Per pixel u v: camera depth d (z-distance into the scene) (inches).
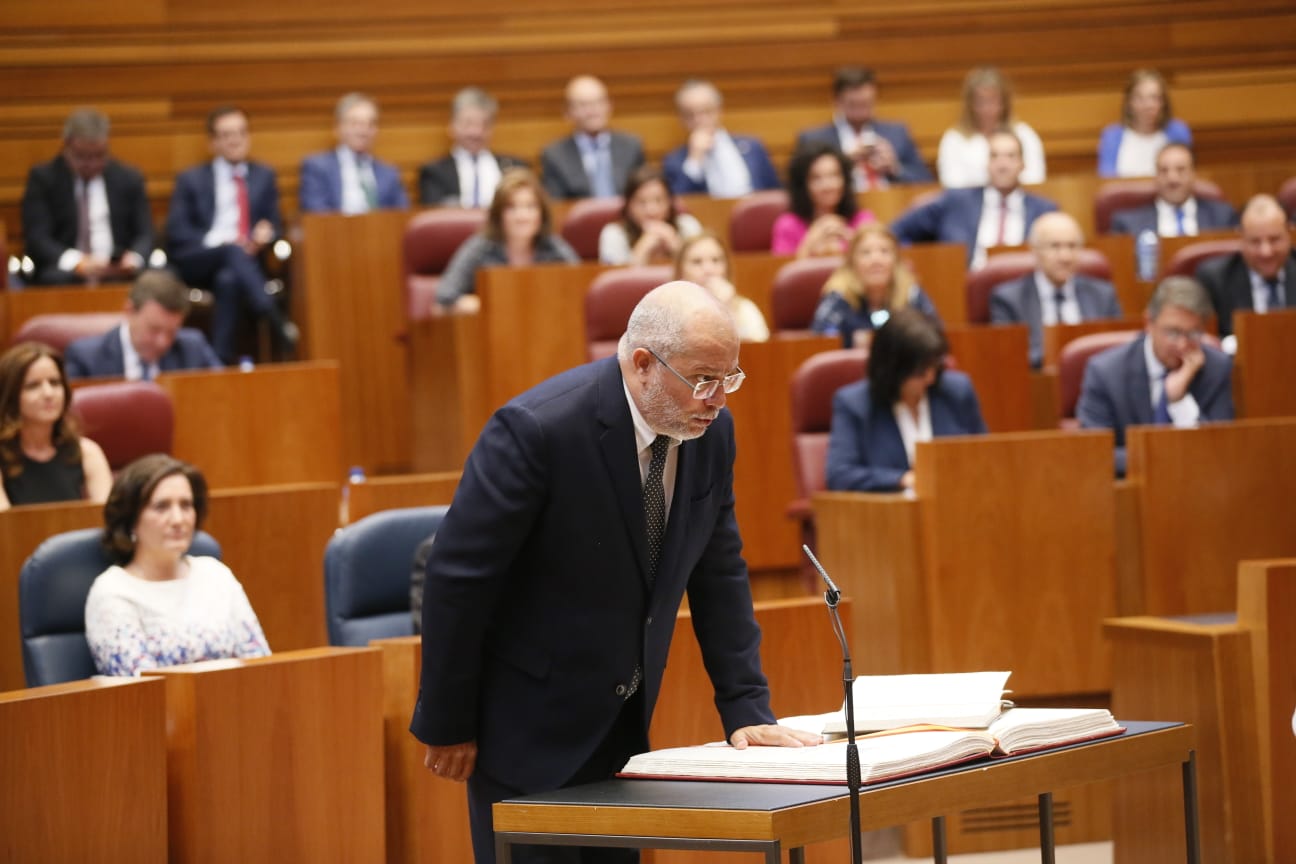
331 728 386.3
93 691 348.8
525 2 1032.2
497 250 745.6
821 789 254.5
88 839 346.3
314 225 829.8
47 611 423.5
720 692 305.1
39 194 862.5
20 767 336.5
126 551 431.2
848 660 256.1
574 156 960.3
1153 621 456.8
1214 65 1122.0
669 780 273.0
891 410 585.0
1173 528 533.6
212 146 904.9
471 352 695.1
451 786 406.6
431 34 1018.7
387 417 843.4
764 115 1071.6
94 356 641.0
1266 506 539.8
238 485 611.5
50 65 962.7
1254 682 433.1
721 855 413.7
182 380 601.9
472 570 280.5
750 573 652.7
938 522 510.3
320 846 383.2
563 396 285.6
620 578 287.3
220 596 439.8
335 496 526.6
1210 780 433.7
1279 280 734.5
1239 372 642.8
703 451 294.8
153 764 358.0
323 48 1001.5
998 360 670.5
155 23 977.5
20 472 518.6
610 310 669.3
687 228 818.8
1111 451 521.0
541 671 288.7
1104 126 1111.6
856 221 840.9
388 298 840.9
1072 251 740.7
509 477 280.1
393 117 1013.2
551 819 260.7
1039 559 517.0
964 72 1095.6
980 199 876.6
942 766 265.1
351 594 446.9
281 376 618.5
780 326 723.4
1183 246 825.5
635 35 1050.7
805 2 1072.2
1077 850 505.7
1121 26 1111.6
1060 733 283.9
